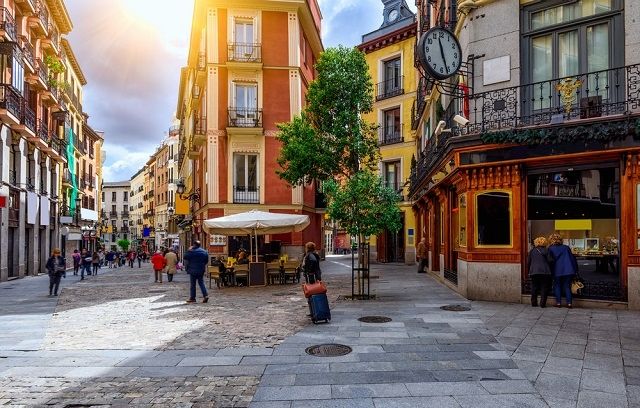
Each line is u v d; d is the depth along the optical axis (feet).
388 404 15.15
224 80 81.30
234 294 45.32
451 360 19.94
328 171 63.62
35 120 84.28
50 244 100.78
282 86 82.58
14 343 24.81
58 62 99.66
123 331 27.76
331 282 53.67
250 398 15.96
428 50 36.01
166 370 19.38
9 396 16.52
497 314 30.27
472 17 38.52
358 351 21.68
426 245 69.21
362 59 63.82
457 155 37.17
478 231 36.60
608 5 33.17
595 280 32.24
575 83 32.68
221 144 80.33
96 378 18.49
